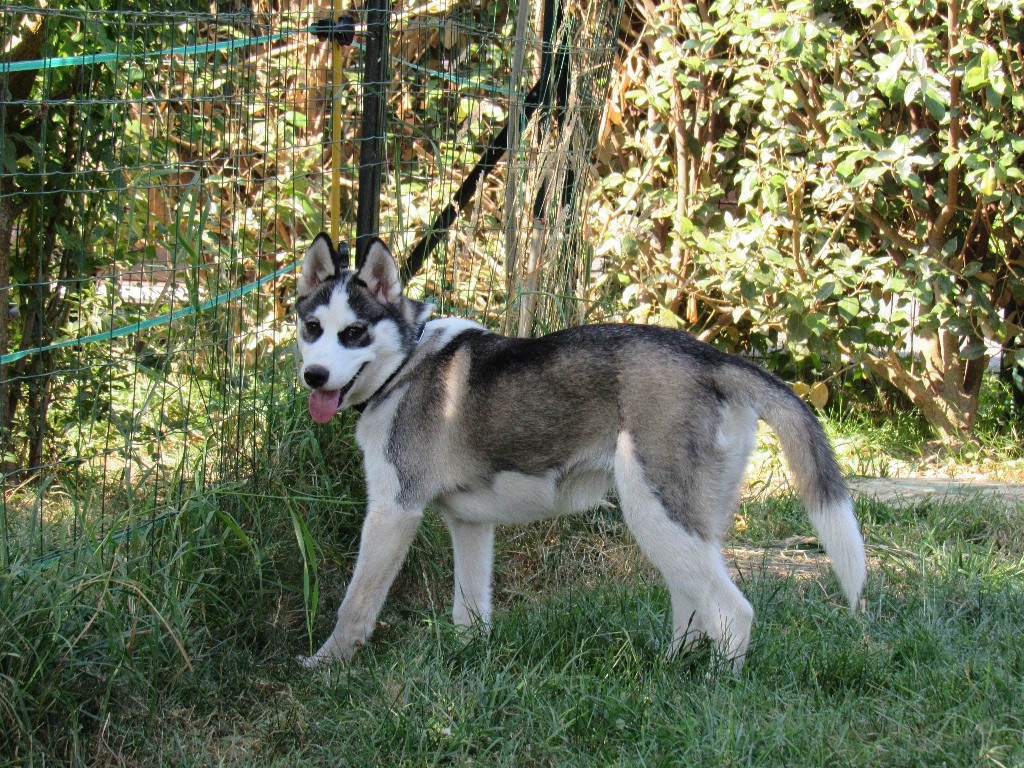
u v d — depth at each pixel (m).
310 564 3.55
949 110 4.58
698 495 3.38
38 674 3.17
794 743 3.17
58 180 3.96
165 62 4.04
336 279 3.55
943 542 4.00
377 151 3.76
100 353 4.12
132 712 3.24
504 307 3.93
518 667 3.38
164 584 3.33
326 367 3.46
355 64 4.61
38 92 3.93
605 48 4.11
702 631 3.41
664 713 3.25
